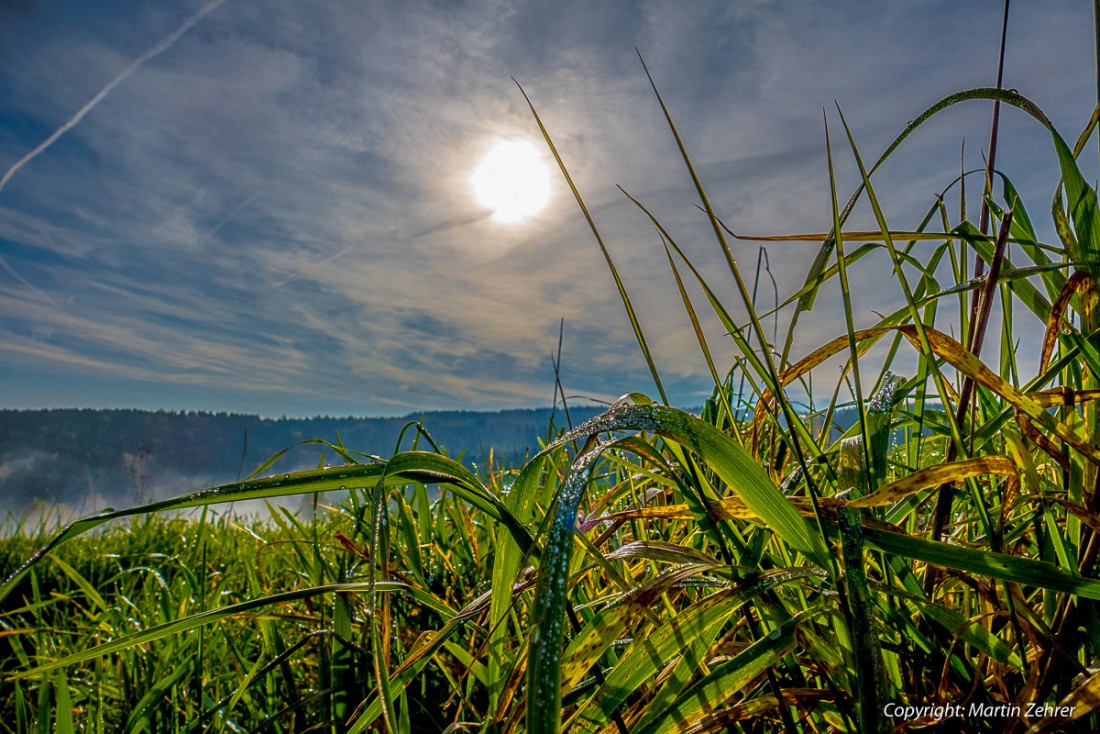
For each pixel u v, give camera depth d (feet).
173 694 5.58
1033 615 3.15
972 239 3.99
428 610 6.13
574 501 2.44
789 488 4.12
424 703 5.29
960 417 3.96
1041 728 2.68
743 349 3.14
